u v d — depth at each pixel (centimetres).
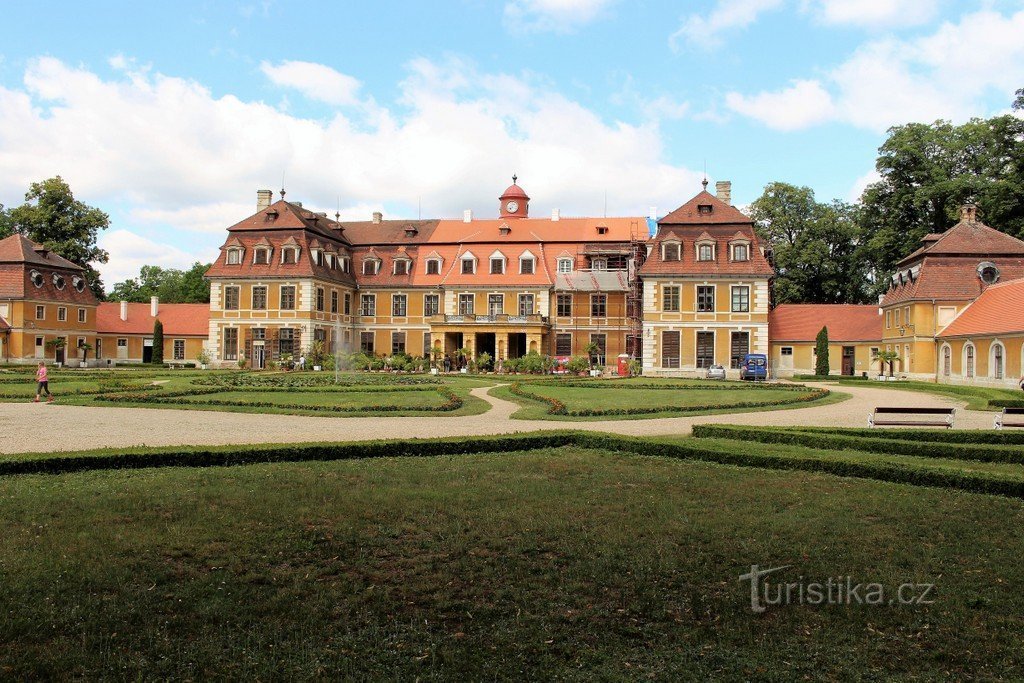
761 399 3516
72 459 1566
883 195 7062
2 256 7350
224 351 7069
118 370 6150
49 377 4700
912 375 5534
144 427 2384
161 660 760
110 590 916
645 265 6291
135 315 8500
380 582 957
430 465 1652
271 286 6975
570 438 1928
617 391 4000
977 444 1878
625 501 1331
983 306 5047
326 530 1152
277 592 918
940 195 6412
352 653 781
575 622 855
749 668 761
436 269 7506
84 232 8550
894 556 1057
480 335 7456
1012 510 1278
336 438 2156
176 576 961
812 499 1348
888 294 6272
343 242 7712
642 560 1031
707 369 6194
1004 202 5888
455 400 3219
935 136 6712
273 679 731
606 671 753
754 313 6134
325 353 6794
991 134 6284
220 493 1367
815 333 6625
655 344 6275
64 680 719
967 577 985
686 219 6359
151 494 1354
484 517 1222
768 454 1645
